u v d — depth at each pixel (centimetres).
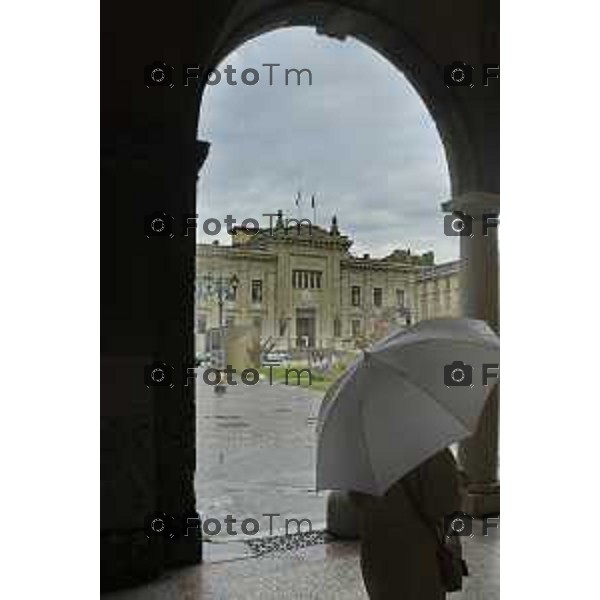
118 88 610
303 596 475
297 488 645
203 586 522
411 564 341
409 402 332
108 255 600
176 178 627
